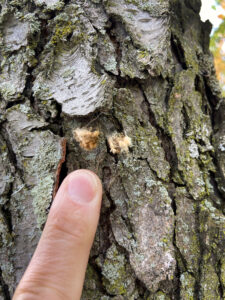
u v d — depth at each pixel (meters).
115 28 0.09
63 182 0.08
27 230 0.08
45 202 0.08
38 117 0.09
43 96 0.09
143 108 0.09
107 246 0.09
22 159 0.09
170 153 0.09
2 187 0.09
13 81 0.09
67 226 0.07
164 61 0.09
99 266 0.08
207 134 0.10
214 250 0.09
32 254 0.08
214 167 0.10
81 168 0.09
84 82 0.08
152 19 0.09
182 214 0.09
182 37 0.11
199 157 0.10
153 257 0.08
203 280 0.09
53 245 0.07
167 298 0.09
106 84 0.08
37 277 0.07
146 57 0.09
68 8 0.09
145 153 0.09
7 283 0.08
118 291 0.08
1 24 0.09
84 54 0.09
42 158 0.08
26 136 0.09
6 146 0.09
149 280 0.08
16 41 0.09
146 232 0.09
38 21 0.09
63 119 0.09
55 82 0.09
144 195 0.09
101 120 0.09
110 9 0.09
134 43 0.09
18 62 0.09
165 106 0.10
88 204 0.08
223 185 0.10
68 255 0.07
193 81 0.10
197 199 0.09
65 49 0.09
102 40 0.09
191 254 0.09
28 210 0.08
